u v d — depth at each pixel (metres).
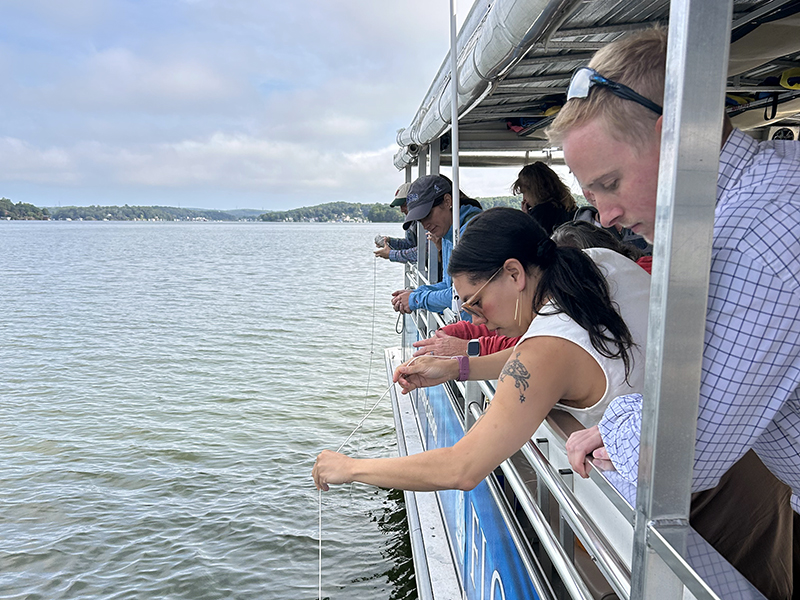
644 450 0.83
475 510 2.64
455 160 2.79
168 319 26.09
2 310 29.28
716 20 0.70
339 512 7.87
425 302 3.70
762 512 1.28
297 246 115.69
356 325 24.09
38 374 16.47
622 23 2.31
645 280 1.46
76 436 11.54
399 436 5.76
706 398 0.86
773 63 3.07
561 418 1.39
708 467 0.92
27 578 6.94
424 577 3.32
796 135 4.55
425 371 2.11
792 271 0.79
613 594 1.49
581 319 1.29
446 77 3.69
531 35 1.96
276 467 9.74
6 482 9.47
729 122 0.92
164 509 8.43
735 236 0.83
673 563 0.78
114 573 6.99
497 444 1.28
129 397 14.11
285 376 15.67
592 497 1.47
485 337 2.49
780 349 0.83
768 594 1.30
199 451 10.55
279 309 29.00
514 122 5.57
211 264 64.12
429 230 3.86
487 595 2.34
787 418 0.97
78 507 8.58
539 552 1.96
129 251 92.06
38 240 135.75
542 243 1.44
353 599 6.16
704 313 0.78
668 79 0.74
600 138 0.94
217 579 6.76
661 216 0.77
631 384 1.31
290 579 6.64
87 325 24.66
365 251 95.88
